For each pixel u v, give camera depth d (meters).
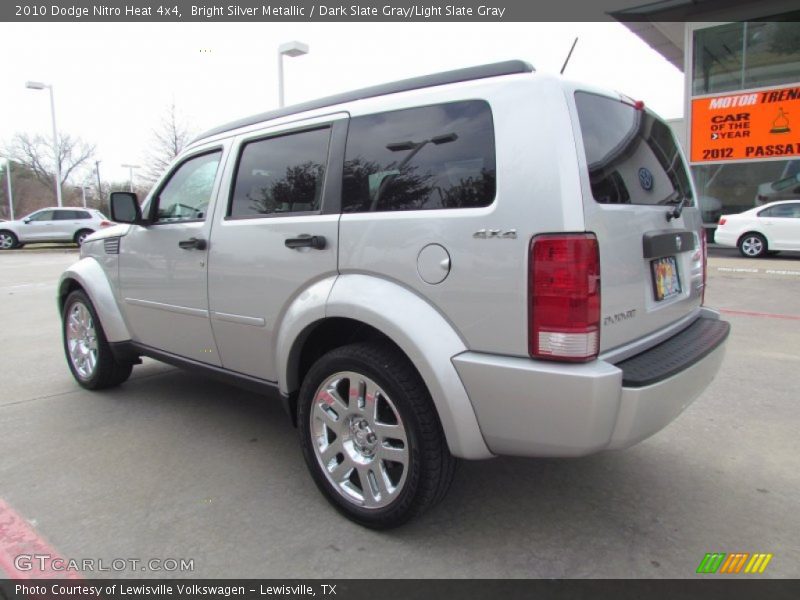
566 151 2.11
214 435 3.76
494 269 2.20
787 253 15.38
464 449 2.33
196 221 3.48
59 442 3.65
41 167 53.44
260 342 3.13
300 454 3.48
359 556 2.47
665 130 3.11
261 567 2.40
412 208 2.47
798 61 15.65
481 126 2.30
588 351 2.10
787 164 16.03
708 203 17.45
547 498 2.94
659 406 2.25
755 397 4.35
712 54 16.94
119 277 4.13
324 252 2.72
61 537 2.61
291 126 3.04
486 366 2.22
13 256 19.47
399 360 2.51
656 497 2.94
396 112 2.60
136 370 5.32
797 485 3.05
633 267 2.41
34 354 5.93
